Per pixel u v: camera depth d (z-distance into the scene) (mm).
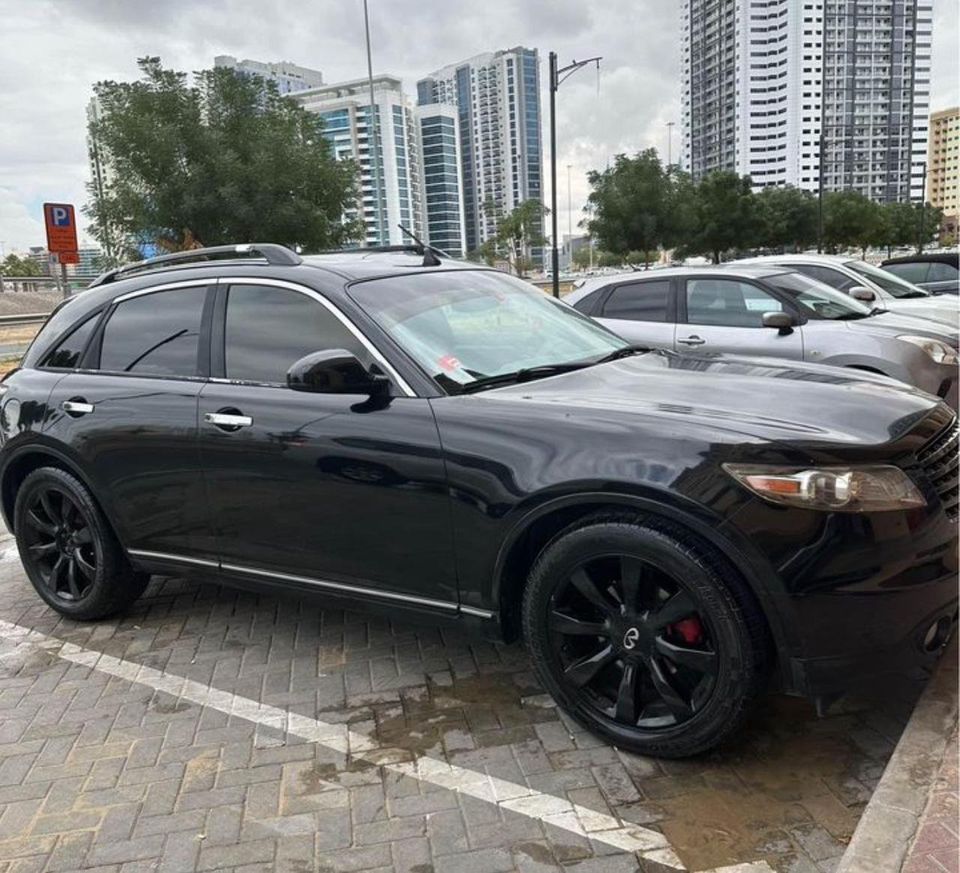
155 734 3410
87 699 3746
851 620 2627
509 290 4270
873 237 48750
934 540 2742
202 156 18859
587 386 3361
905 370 6570
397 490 3258
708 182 37188
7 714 3652
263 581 3771
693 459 2725
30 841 2785
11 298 49062
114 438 4059
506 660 3854
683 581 2760
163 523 4012
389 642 4109
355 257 4164
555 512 3012
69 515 4508
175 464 3875
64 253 13492
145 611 4711
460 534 3154
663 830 2641
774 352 7125
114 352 4289
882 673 2703
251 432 3605
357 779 3021
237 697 3666
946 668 3273
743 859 2492
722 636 2727
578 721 3150
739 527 2637
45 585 4676
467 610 3236
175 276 4172
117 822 2857
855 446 2723
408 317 3605
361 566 3445
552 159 20969
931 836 2377
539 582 3059
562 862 2529
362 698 3592
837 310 7465
